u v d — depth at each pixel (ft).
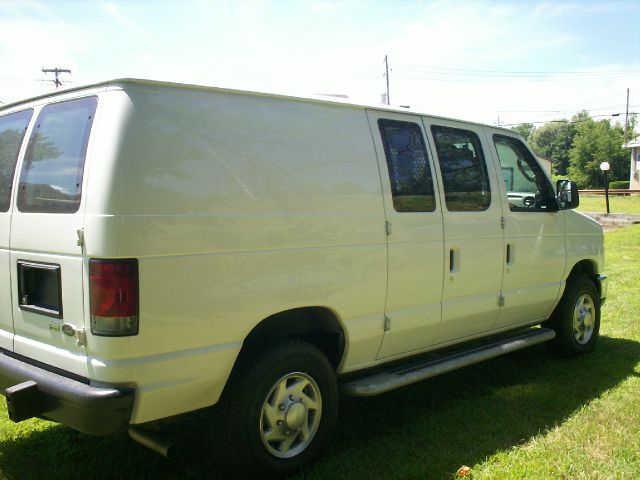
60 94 10.85
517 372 17.89
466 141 15.67
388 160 13.35
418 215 13.74
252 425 10.66
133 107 9.55
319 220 11.66
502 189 16.31
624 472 11.39
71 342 9.80
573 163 221.25
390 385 13.01
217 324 10.14
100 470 11.80
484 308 15.70
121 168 9.25
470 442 12.89
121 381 9.26
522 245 16.79
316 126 12.07
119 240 9.09
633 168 153.89
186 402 10.08
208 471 11.66
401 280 13.33
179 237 9.66
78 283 9.52
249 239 10.55
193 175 9.97
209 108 10.44
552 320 19.10
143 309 9.28
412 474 11.41
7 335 11.36
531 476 11.32
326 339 12.85
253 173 10.78
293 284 11.21
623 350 20.18
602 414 14.23
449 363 14.66
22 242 10.77
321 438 11.83
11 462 12.14
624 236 54.90
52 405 9.77
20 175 11.18
